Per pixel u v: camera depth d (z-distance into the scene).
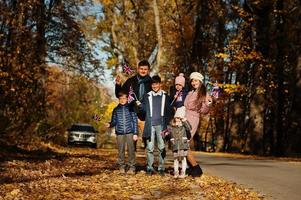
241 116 39.16
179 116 10.27
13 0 22.45
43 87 26.70
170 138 10.53
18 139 21.50
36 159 15.76
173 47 41.44
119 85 11.68
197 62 39.62
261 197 7.99
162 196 8.20
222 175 11.59
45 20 26.91
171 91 11.18
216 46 39.72
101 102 48.50
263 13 29.31
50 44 29.02
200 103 10.48
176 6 39.97
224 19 37.81
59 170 12.70
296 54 29.84
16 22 21.89
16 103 22.17
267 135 42.31
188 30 40.78
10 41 22.00
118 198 8.02
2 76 20.17
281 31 30.33
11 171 11.88
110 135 56.19
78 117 44.72
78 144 34.47
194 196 8.16
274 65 28.66
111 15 41.84
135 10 41.94
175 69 40.78
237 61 28.88
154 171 11.55
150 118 10.99
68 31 29.39
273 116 37.88
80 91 43.31
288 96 35.06
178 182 9.91
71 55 30.20
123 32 42.16
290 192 8.59
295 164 15.83
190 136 10.54
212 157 21.58
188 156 10.75
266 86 28.53
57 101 42.16
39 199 7.86
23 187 9.15
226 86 28.59
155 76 10.95
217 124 43.19
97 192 8.68
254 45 29.66
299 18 29.81
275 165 15.29
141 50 42.09
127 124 11.53
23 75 21.70
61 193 8.48
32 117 23.77
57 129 31.59
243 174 11.87
